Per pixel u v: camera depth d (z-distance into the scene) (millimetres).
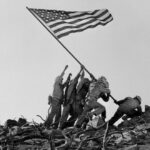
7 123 43719
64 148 33844
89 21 47375
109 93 45438
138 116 44469
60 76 46594
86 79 46156
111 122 45062
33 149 36188
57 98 46281
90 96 45250
